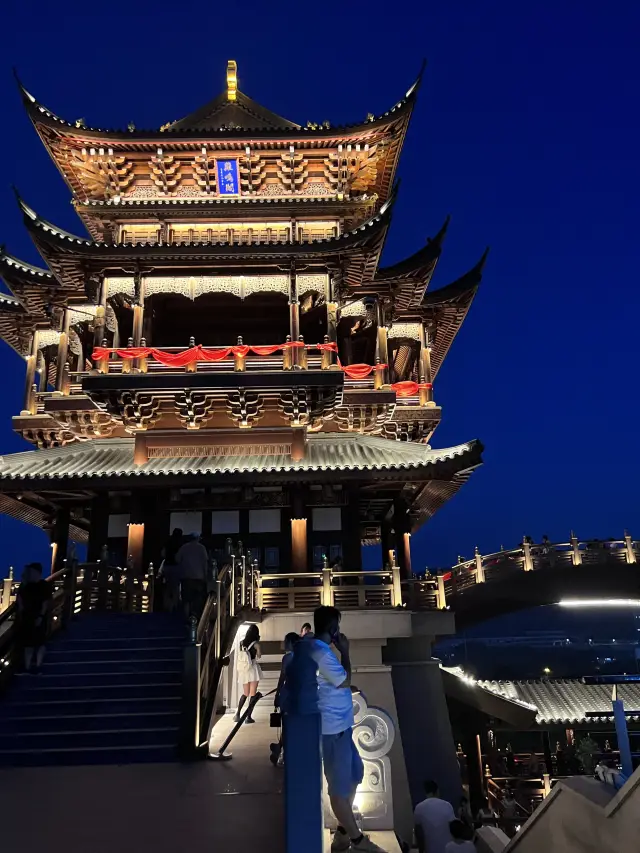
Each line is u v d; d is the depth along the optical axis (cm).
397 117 3173
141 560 2764
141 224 3266
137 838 778
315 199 3244
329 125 3234
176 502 2867
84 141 3172
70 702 1428
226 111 3659
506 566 3050
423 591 2434
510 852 958
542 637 11838
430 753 2264
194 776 1107
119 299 3169
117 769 1173
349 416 3088
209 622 1570
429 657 2419
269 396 2891
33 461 2905
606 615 11731
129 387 2781
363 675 2234
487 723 3688
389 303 3303
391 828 858
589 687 3584
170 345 3422
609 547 3109
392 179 3603
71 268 3047
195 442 2959
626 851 611
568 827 743
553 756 3700
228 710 1719
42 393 3103
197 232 3294
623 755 747
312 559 2838
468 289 3384
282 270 3072
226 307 3456
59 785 1055
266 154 3284
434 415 3250
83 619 1881
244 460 2889
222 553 2517
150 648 1658
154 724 1365
